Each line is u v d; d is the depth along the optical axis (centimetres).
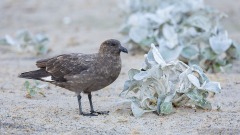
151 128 1160
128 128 1160
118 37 2295
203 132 1134
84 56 1284
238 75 1683
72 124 1186
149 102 1261
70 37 2388
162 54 1691
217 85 1248
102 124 1188
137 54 1962
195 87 1255
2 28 2656
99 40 2280
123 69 1748
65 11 2867
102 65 1264
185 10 1978
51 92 1482
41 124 1179
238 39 2189
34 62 1961
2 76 1717
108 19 2666
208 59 1705
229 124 1183
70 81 1267
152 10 2241
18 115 1234
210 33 1745
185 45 1744
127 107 1312
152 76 1234
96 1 2986
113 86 1549
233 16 2558
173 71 1262
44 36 2144
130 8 2280
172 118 1227
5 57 2067
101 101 1391
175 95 1270
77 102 1378
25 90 1504
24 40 2147
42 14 2844
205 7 1986
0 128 1137
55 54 2092
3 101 1354
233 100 1384
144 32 1934
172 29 1825
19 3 3044
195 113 1262
